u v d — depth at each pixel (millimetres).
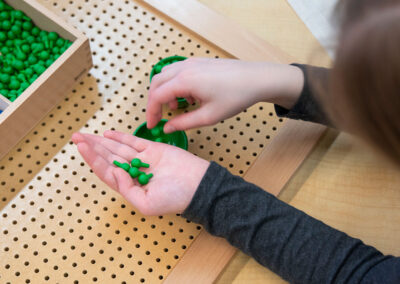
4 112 563
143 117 631
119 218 591
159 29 673
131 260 577
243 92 551
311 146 620
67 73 603
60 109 628
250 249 550
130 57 657
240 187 554
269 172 608
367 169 623
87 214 590
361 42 344
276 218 549
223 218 547
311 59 569
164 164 565
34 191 596
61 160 610
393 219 604
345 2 357
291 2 707
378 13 343
